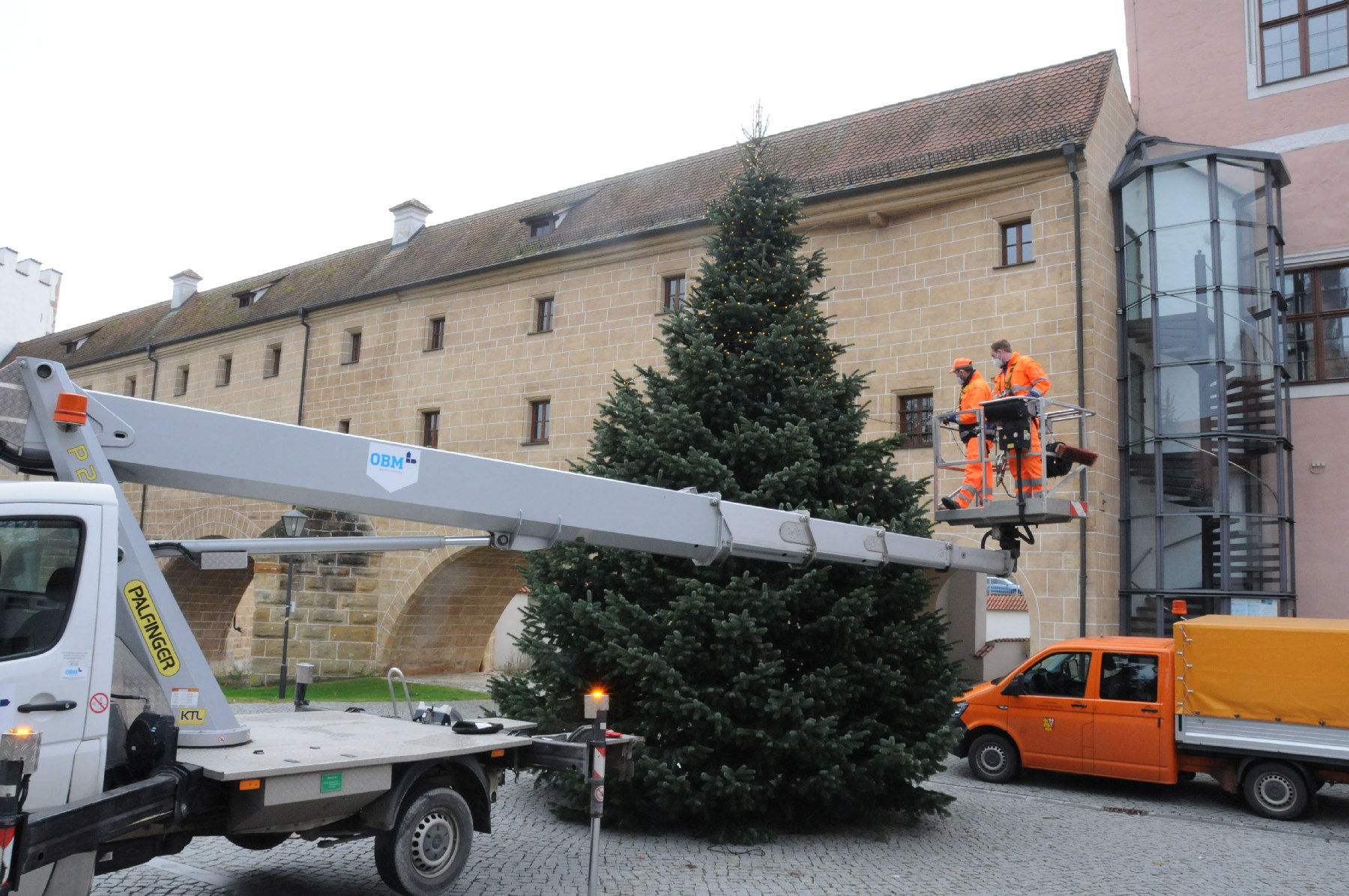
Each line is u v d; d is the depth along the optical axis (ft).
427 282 92.99
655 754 27.78
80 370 135.33
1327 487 58.49
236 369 113.09
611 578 30.32
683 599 26.86
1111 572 57.36
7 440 15.58
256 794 17.38
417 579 88.48
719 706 27.12
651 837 28.25
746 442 30.09
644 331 78.33
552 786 34.32
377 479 17.35
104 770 16.42
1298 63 62.59
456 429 90.22
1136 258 60.03
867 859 26.94
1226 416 55.26
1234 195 57.62
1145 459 58.23
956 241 63.31
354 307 100.89
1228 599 54.03
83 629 16.11
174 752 16.81
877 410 64.85
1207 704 37.19
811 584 28.07
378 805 19.84
